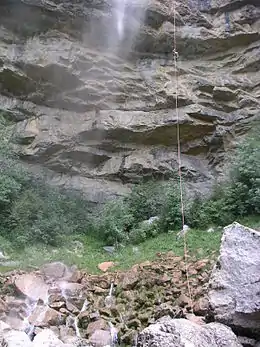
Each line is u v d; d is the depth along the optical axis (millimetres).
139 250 8062
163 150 11742
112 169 11344
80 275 6504
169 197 9438
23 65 11492
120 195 10836
